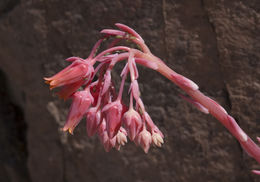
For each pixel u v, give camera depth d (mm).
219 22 309
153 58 260
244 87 311
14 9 358
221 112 262
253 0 302
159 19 321
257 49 304
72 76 252
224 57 311
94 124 259
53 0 343
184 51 319
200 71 318
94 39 337
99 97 259
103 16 333
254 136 314
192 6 313
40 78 361
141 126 257
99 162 359
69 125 255
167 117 333
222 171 328
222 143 326
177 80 259
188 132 331
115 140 264
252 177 322
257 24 302
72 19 341
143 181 350
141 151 346
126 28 260
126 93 335
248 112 312
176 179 340
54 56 351
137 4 324
